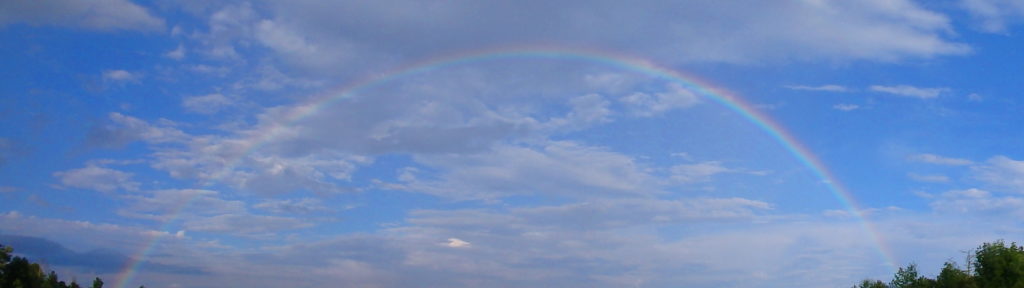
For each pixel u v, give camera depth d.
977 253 74.12
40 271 75.38
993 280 70.81
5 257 72.50
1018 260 69.69
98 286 86.69
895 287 81.06
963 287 70.06
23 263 73.81
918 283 78.06
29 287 73.44
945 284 72.88
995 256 71.94
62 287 82.31
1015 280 69.25
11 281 72.06
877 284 92.19
